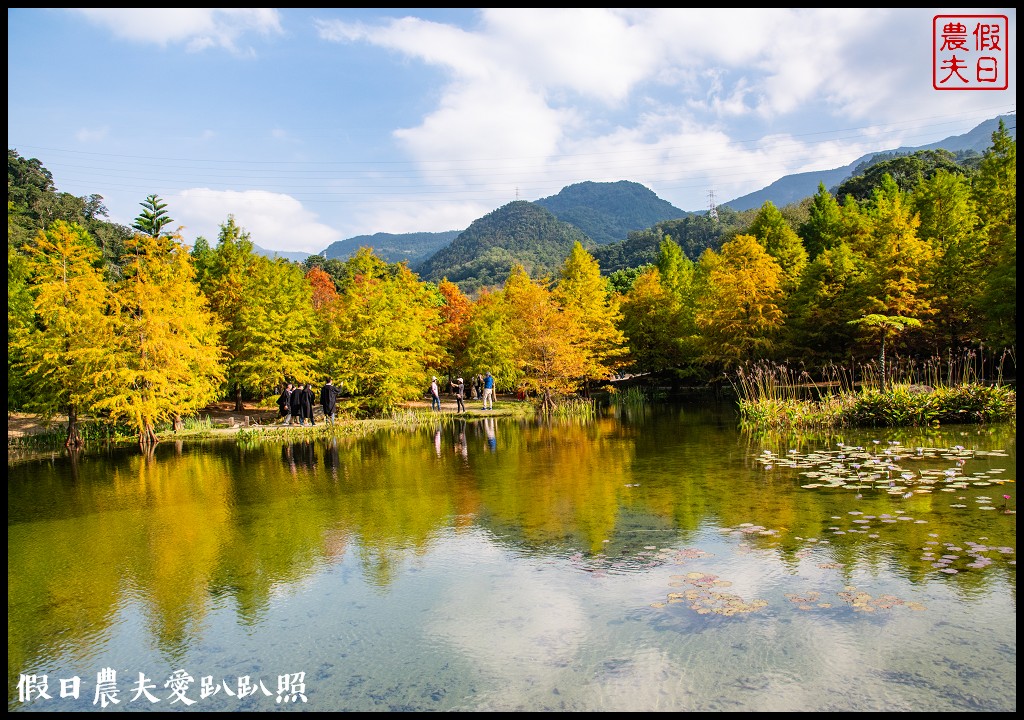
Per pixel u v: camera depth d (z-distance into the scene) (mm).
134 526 9602
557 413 29016
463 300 48625
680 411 27094
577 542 7789
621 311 43875
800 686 4359
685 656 4836
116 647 5461
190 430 24375
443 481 12297
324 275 58562
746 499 9539
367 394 30406
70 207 61281
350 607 6105
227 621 5918
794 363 33781
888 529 7641
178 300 24125
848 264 32469
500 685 4566
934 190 35812
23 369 22812
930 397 17031
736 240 35094
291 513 10055
